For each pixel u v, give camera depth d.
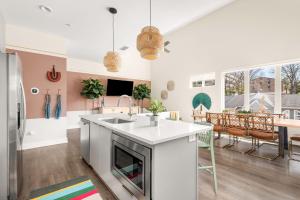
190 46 6.06
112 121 2.76
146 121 2.26
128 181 1.61
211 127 1.87
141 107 7.93
